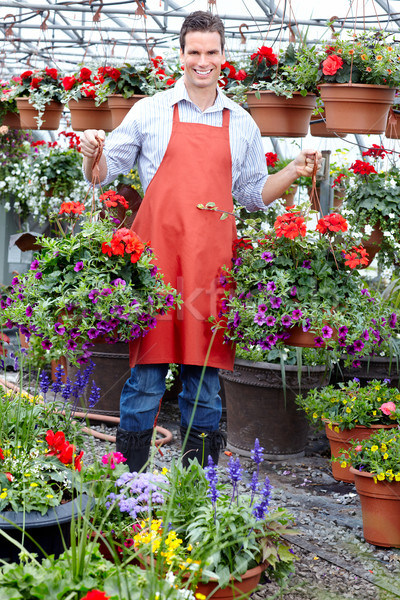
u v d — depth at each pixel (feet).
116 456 8.93
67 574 6.32
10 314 9.49
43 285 9.36
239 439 14.83
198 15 9.75
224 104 10.28
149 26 23.95
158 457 13.66
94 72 15.10
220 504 8.11
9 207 22.16
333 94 12.08
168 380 16.94
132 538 7.95
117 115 14.57
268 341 9.83
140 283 9.50
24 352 10.78
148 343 9.93
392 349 14.78
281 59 13.15
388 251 15.43
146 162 10.28
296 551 10.34
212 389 10.25
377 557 10.31
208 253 9.96
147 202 10.19
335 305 9.86
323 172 17.22
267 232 10.09
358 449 10.91
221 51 9.90
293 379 14.17
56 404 10.74
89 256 9.27
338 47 12.21
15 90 16.62
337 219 9.83
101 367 15.76
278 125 13.15
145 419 10.32
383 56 11.97
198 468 8.53
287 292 9.89
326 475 13.82
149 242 9.65
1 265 22.56
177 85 10.31
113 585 6.16
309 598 9.01
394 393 13.01
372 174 15.01
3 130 19.29
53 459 9.03
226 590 7.29
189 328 9.89
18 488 8.38
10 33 22.35
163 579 6.57
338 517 11.70
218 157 10.05
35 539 8.05
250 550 7.78
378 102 12.01
